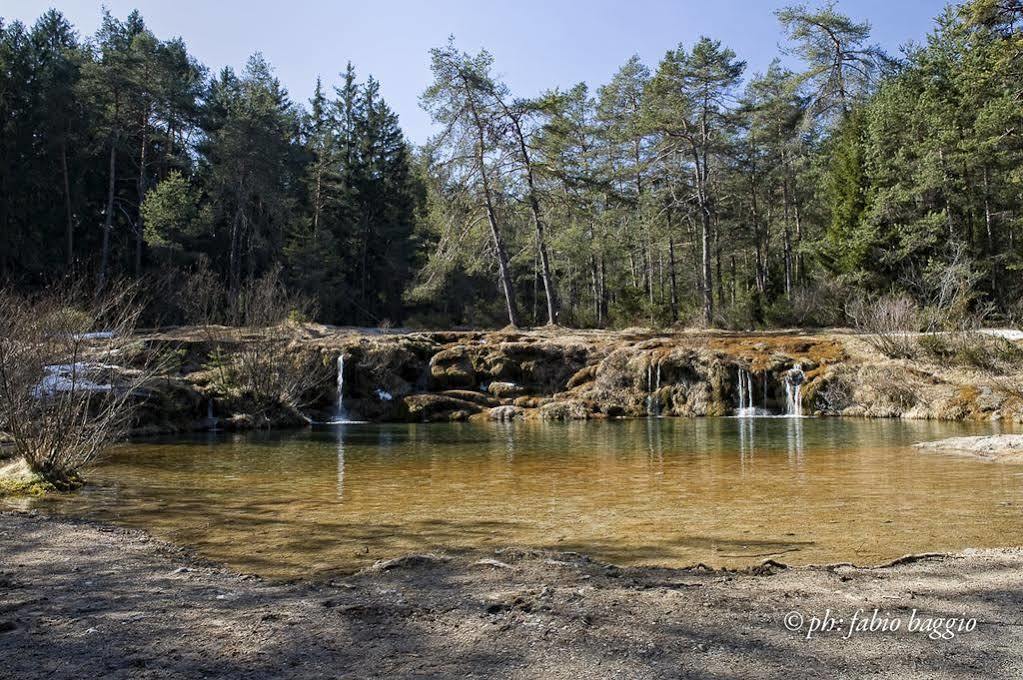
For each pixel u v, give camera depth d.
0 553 5.34
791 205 41.38
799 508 7.03
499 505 7.42
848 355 21.20
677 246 43.44
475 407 21.22
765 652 3.23
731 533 6.04
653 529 6.23
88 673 3.03
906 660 3.12
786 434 14.58
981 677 2.93
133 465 10.68
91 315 13.05
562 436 15.18
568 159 32.78
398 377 22.14
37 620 3.76
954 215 30.11
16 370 8.56
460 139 30.88
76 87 34.31
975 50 26.97
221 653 3.26
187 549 5.59
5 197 33.16
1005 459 10.09
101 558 5.21
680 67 32.31
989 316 26.11
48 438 8.66
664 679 2.94
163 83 36.84
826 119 38.28
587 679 2.94
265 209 40.88
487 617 3.75
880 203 28.77
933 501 7.22
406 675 3.00
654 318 32.84
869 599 4.02
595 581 4.49
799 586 4.32
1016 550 5.20
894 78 32.72
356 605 3.99
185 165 39.19
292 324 24.58
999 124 25.61
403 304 47.09
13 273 32.50
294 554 5.43
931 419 17.56
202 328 22.42
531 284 53.50
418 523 6.56
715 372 20.95
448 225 32.31
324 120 56.03
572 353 23.28
